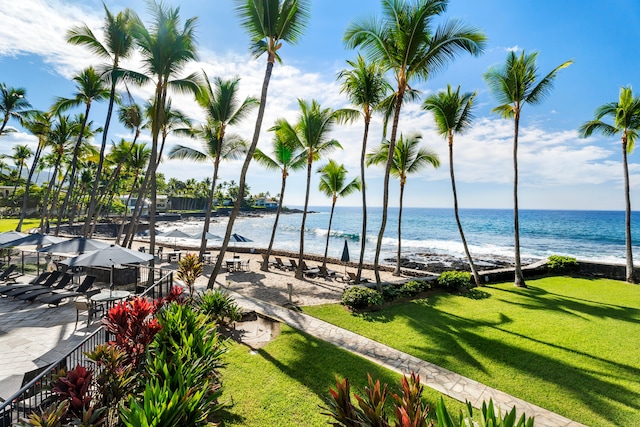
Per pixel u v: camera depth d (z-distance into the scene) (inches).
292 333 311.0
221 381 214.8
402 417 104.4
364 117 511.2
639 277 562.9
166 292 430.3
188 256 455.5
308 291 511.2
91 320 318.0
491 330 323.0
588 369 240.4
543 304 422.9
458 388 213.6
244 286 538.9
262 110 423.2
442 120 558.9
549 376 229.9
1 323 311.7
